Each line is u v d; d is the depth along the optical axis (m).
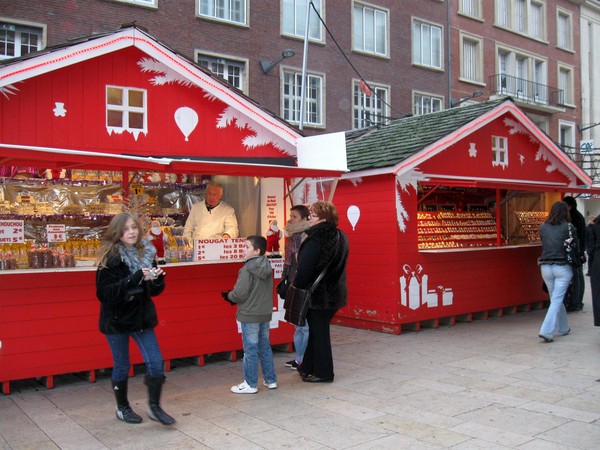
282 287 6.05
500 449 4.05
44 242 6.82
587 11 29.89
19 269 5.57
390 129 10.88
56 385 5.85
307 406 5.09
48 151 4.78
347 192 9.00
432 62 23.42
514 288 10.11
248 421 4.71
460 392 5.46
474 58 25.08
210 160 6.90
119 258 4.39
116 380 4.65
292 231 6.32
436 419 4.69
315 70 19.66
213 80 6.79
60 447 4.18
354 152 9.87
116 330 4.43
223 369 6.50
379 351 7.29
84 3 14.81
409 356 7.00
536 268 10.55
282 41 18.80
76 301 5.82
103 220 7.37
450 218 9.70
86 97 6.13
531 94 26.98
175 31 16.42
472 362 6.65
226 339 6.75
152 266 4.60
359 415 4.82
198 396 5.44
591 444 4.12
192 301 6.52
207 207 7.46
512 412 4.84
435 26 23.48
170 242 6.76
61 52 5.80
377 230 8.56
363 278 8.80
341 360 6.84
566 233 7.57
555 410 4.88
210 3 17.34
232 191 7.93
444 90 23.70
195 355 6.54
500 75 25.30
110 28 15.22
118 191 7.59
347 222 9.00
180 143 6.71
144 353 4.59
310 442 4.23
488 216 10.44
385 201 8.43
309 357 5.91
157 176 7.64
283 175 6.19
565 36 29.03
